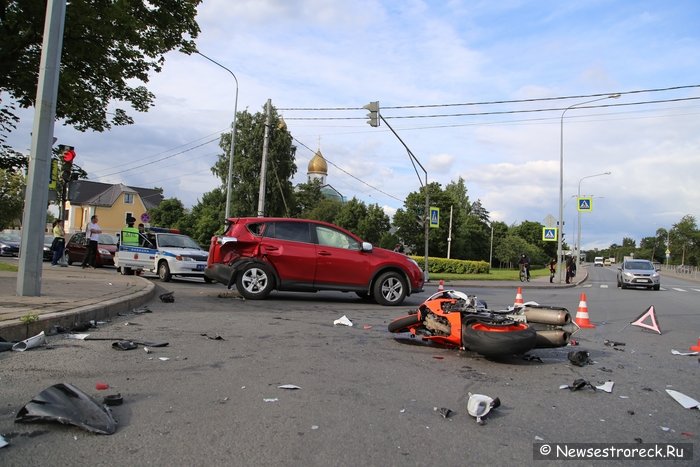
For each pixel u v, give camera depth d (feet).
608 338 30.12
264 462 10.85
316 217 270.67
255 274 39.11
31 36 49.60
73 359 18.33
